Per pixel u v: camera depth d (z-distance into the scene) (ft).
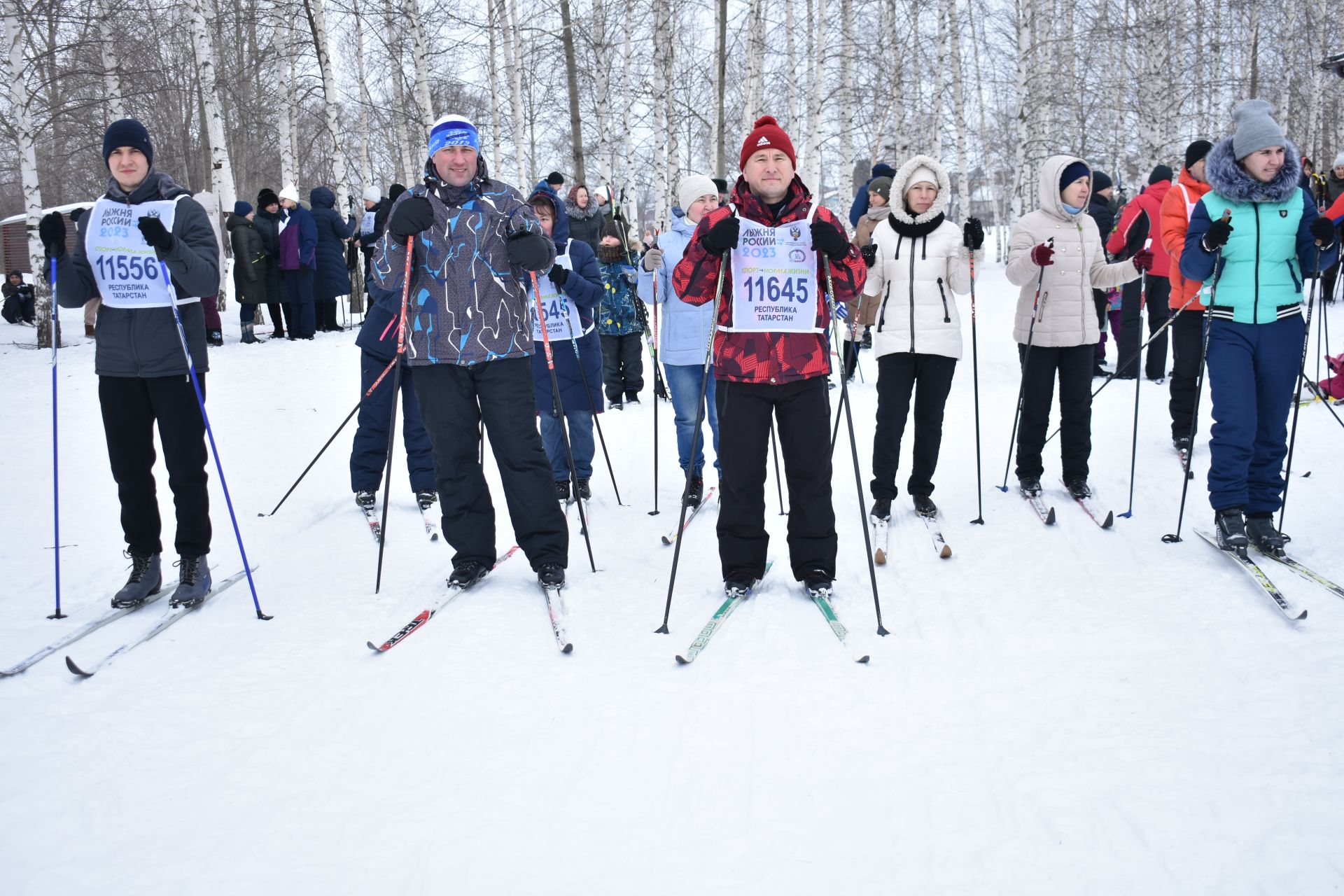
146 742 8.13
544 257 11.04
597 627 10.62
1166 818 6.77
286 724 8.40
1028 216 15.21
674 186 54.34
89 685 9.27
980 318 41.04
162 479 17.39
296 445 20.39
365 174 64.75
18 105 33.01
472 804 7.12
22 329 41.11
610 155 45.96
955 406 23.62
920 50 68.28
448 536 12.12
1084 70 76.38
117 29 48.73
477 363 11.35
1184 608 10.69
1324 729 7.86
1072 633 10.15
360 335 15.49
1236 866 6.23
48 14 41.34
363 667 9.57
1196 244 12.44
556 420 16.29
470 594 11.73
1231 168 12.17
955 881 6.17
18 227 66.33
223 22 63.00
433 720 8.41
